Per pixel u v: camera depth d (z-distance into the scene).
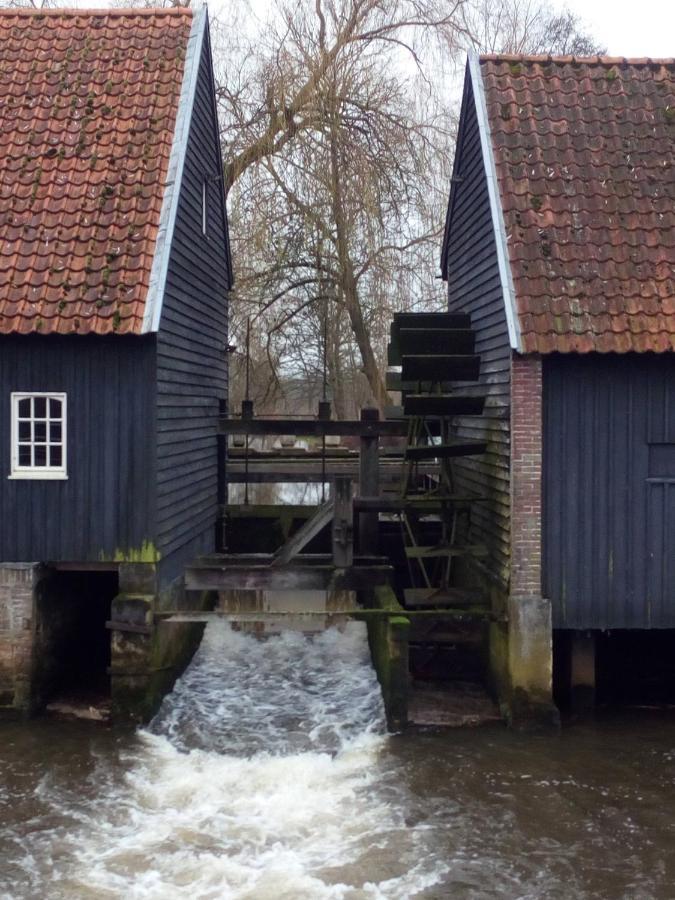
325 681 13.04
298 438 29.75
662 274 10.82
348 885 7.70
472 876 7.84
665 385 10.78
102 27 13.48
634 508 10.80
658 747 10.53
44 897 7.49
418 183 21.72
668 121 12.06
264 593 15.79
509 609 10.83
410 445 14.39
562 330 10.41
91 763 10.00
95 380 11.08
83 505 11.12
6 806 9.00
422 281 22.39
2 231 11.37
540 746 10.55
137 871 7.89
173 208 11.46
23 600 10.98
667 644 12.81
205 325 14.45
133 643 10.96
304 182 21.44
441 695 12.38
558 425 10.77
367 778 9.72
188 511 13.23
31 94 12.66
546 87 12.36
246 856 8.16
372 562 13.05
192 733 10.97
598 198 11.38
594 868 7.98
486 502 12.50
